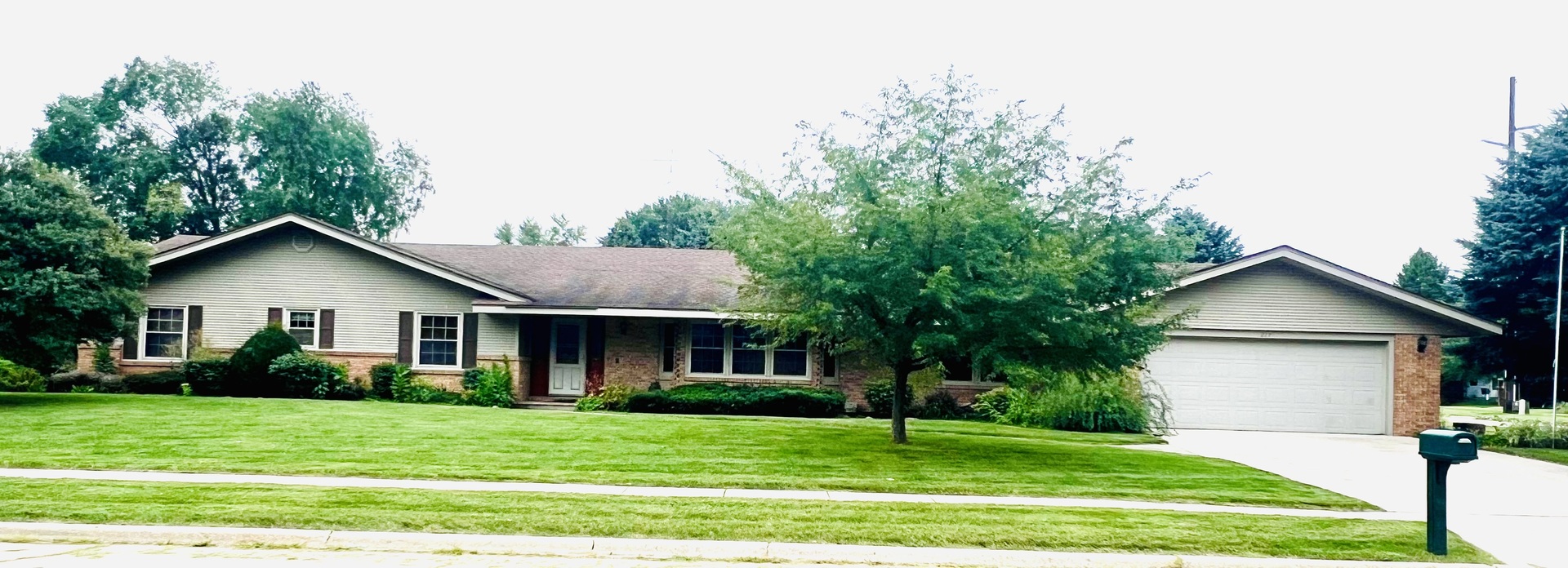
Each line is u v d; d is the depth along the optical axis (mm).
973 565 8305
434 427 16656
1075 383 20531
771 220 14047
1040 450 15680
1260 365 22938
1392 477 14133
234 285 25344
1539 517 11047
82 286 19172
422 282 25125
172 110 44750
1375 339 22672
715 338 25469
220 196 46250
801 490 11336
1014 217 13430
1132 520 9742
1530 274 30625
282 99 44719
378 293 25156
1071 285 13148
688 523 9109
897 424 15578
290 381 23609
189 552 8266
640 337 25531
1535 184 30391
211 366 23625
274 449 13672
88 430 15250
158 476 11477
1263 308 22891
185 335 25281
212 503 9625
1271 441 20156
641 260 28516
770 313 14953
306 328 25219
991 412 22906
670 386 25328
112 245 19984
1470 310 32219
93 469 11867
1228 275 22984
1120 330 14227
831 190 14594
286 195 42938
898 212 13336
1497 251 30875
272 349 23797
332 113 46188
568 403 25297
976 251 13156
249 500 9773
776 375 25281
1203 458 15648
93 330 19859
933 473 12734
